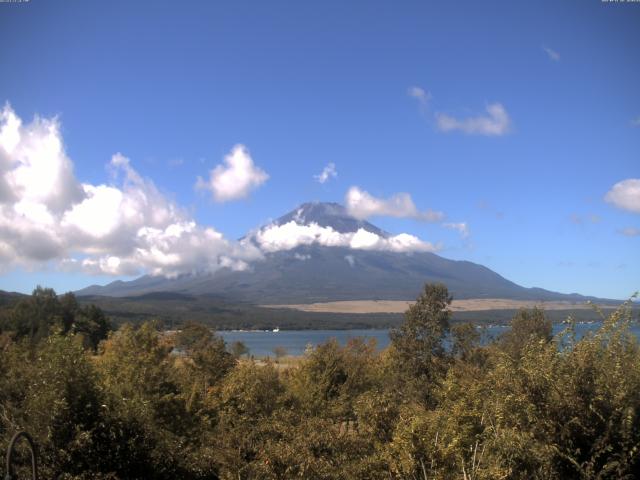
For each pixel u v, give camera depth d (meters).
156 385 16.44
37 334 62.84
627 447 7.16
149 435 10.77
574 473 7.41
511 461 7.65
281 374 27.77
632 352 8.09
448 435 9.10
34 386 10.24
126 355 18.47
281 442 11.64
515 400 7.89
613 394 7.45
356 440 11.25
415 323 25.81
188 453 12.27
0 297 112.38
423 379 23.58
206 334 37.25
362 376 25.72
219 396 19.53
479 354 24.42
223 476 11.94
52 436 9.73
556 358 8.02
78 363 10.42
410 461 8.98
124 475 10.12
